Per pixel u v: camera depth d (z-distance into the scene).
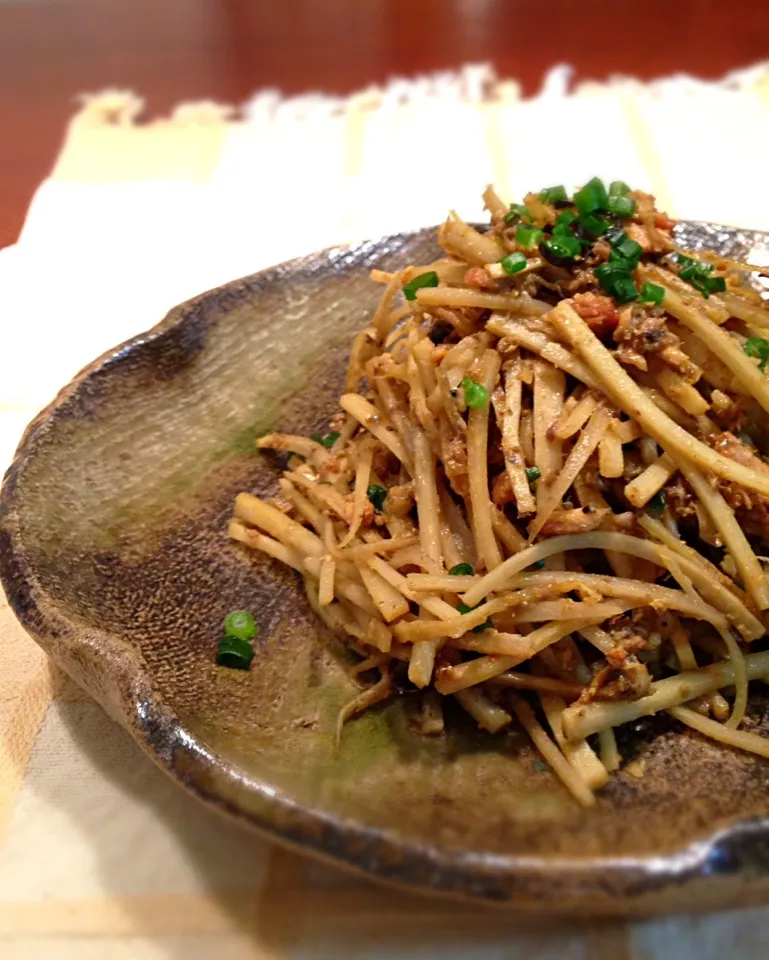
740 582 0.13
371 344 0.17
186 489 0.16
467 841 0.09
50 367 0.22
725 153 0.29
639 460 0.13
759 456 0.14
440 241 0.15
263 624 0.14
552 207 0.15
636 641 0.13
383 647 0.13
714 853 0.09
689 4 0.39
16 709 0.14
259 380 0.18
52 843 0.12
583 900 0.09
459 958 0.10
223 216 0.28
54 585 0.13
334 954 0.11
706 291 0.14
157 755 0.10
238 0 0.42
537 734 0.12
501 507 0.13
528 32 0.38
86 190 0.29
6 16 0.41
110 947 0.11
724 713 0.13
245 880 0.11
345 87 0.34
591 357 0.13
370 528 0.15
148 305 0.24
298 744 0.12
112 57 0.37
